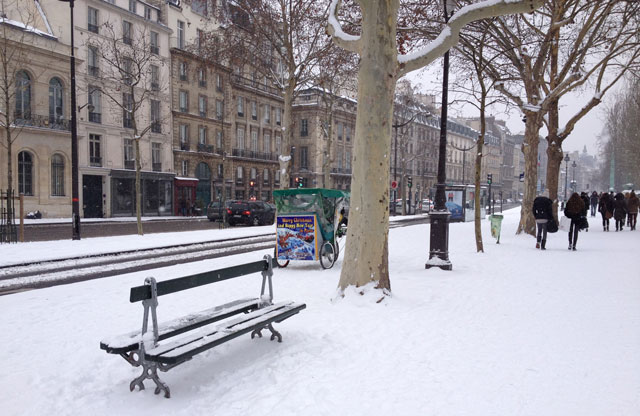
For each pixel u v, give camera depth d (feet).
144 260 40.63
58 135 106.93
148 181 131.03
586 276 29.73
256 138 181.16
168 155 138.31
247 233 67.67
